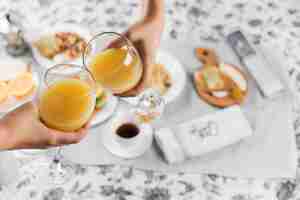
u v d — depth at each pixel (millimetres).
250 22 1443
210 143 1225
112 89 1054
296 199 1179
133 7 1475
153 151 1240
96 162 1228
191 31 1429
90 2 1483
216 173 1213
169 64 1336
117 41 1021
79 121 1049
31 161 1226
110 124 1268
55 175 1215
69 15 1463
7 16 1367
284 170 1211
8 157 1214
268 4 1469
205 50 1378
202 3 1478
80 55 1358
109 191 1202
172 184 1208
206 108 1298
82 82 1034
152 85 1304
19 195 1196
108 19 1458
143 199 1192
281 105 1296
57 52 1363
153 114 1276
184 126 1239
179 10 1467
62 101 1023
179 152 1214
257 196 1187
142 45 1156
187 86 1329
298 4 1467
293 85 1341
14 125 1050
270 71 1325
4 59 1355
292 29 1428
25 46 1375
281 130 1264
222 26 1438
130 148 1231
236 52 1377
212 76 1318
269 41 1408
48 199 1192
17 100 1305
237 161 1225
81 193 1200
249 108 1295
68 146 1242
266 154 1233
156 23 1175
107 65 1021
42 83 1052
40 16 1458
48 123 1049
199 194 1194
